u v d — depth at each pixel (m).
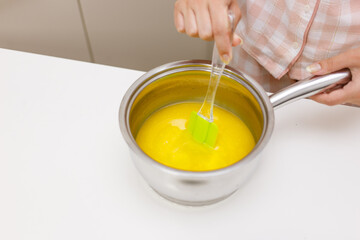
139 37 1.19
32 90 0.67
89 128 0.61
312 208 0.52
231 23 0.51
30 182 0.54
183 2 0.58
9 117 0.63
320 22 0.67
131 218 0.51
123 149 0.58
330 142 0.59
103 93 0.67
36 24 1.14
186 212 0.52
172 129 0.59
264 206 0.52
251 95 0.52
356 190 0.54
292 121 0.62
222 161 0.55
